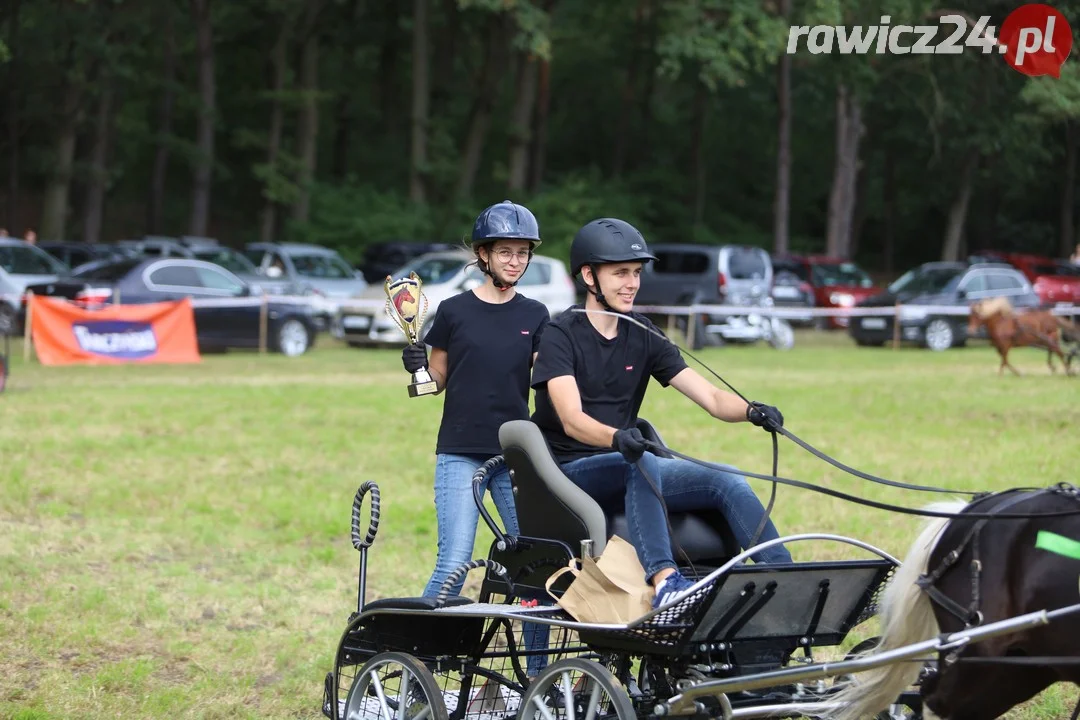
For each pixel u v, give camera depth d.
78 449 15.98
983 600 5.59
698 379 6.60
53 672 8.19
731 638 5.91
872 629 9.05
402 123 66.94
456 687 8.09
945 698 5.84
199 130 50.78
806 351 33.59
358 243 50.16
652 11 59.91
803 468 14.98
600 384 6.55
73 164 49.84
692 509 6.48
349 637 6.86
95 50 46.62
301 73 54.16
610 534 6.31
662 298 37.66
